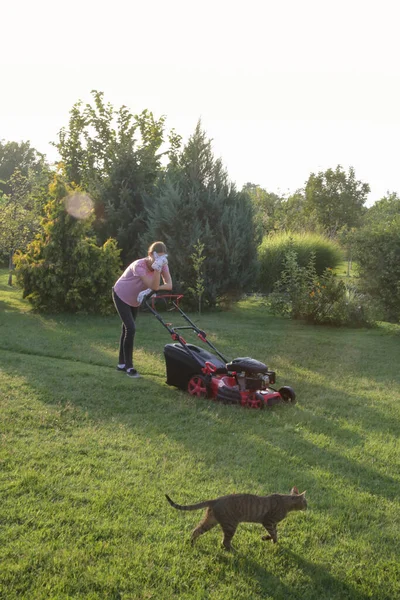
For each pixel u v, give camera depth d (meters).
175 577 3.78
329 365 10.82
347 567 4.04
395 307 16.42
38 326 13.41
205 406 7.72
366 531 4.54
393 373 10.39
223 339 12.95
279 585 3.79
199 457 5.84
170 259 17.83
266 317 17.23
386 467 5.89
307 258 23.92
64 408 7.18
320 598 3.70
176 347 8.51
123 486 5.01
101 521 4.42
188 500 4.84
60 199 15.88
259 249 23.95
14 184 29.58
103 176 22.39
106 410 7.29
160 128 24.38
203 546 4.18
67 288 15.79
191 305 18.12
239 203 18.98
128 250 19.50
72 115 23.94
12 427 6.37
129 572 3.80
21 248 23.78
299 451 6.21
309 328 15.35
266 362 10.82
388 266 16.16
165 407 7.62
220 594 3.66
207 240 17.89
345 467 5.84
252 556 4.11
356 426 7.21
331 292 15.94
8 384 8.02
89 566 3.82
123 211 19.41
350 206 47.84
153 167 21.23
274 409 7.73
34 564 3.82
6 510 4.48
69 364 9.59
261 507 4.14
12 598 3.47
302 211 43.75
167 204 17.91
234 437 6.54
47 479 5.05
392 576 3.97
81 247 15.48
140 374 9.30
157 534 4.27
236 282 18.39
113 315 15.88
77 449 5.83
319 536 4.43
